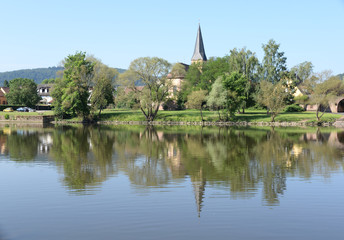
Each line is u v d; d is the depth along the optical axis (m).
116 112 100.38
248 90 91.69
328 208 16.67
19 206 17.05
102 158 30.91
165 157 31.48
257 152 34.56
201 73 113.88
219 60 105.88
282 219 15.28
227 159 30.30
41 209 16.62
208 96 83.31
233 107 82.56
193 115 90.06
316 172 24.72
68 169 25.81
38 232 14.05
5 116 94.12
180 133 57.22
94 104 88.94
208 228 14.34
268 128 68.31
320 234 13.77
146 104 86.19
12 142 42.91
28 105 123.12
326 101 78.31
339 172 24.70
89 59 89.56
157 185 20.95
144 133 57.41
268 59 97.38
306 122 77.94
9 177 23.08
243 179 22.59
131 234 13.81
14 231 14.15
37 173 24.39
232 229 14.24
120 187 20.52
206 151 35.34
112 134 55.28
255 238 13.43
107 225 14.67
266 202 17.58
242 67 93.12
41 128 68.88
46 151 35.19
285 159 30.31
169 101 92.44
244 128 68.75
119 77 84.69
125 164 27.97
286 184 21.23
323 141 44.03
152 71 83.00
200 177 23.19
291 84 99.31
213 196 18.66
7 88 159.12
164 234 13.80
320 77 79.06
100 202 17.64
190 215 15.77
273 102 78.88
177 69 84.31
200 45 146.25
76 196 18.66
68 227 14.52
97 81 87.44
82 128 69.56
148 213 16.05
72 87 85.25
